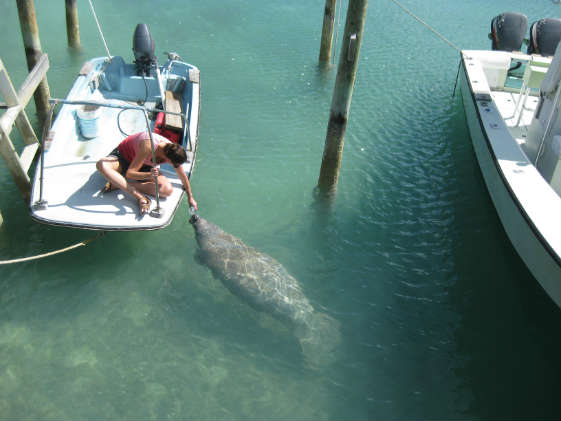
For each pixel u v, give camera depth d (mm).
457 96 10055
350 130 8859
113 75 8242
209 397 4559
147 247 6090
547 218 5203
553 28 8648
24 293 5445
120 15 13000
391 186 7496
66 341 4980
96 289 5539
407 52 11750
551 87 6168
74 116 6891
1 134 5875
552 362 4984
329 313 5426
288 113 9266
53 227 6293
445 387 4711
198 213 6695
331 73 10781
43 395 4488
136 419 4344
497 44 9547
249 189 7266
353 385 4707
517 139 7418
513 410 4520
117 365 4789
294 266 5996
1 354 4809
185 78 8484
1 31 11734
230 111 9219
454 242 6484
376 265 6102
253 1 14273
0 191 6867
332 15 10508
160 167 6156
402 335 5223
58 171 5871
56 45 11258
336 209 6996
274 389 4652
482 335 5250
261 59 11227
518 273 5887
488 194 6898
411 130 8922
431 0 14609
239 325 5223
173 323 5219
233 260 5504
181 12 13359
